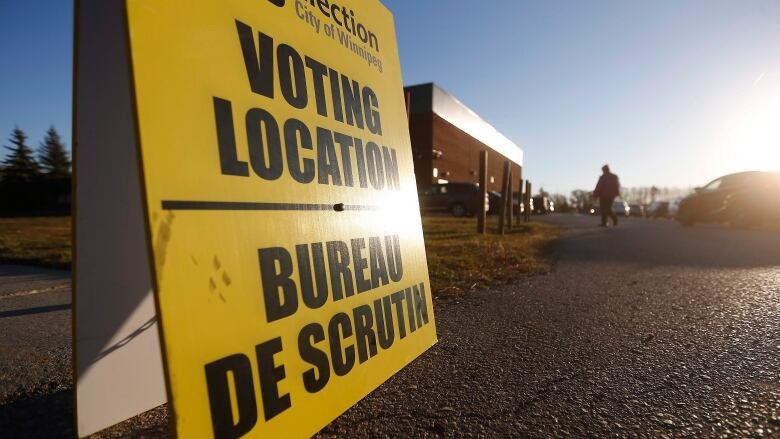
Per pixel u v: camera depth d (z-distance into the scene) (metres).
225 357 0.87
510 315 2.23
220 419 0.83
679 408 1.22
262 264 1.01
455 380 1.42
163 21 0.86
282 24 1.25
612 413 1.20
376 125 1.69
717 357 1.61
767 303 2.38
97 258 0.99
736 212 8.20
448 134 24.22
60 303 2.60
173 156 0.83
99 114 0.97
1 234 7.69
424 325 1.74
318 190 1.27
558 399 1.28
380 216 1.60
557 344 1.77
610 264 3.90
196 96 0.91
